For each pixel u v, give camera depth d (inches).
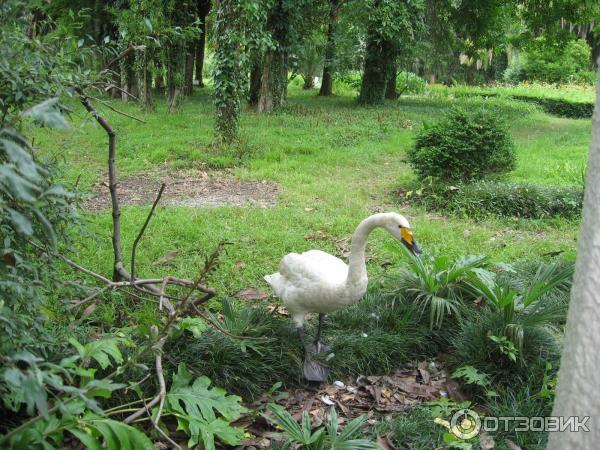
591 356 81.7
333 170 465.4
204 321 183.5
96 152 493.0
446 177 398.6
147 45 168.2
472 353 185.5
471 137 393.1
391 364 193.0
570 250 282.4
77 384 142.4
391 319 206.7
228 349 172.4
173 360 165.9
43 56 119.2
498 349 181.8
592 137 85.0
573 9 868.0
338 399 175.9
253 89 807.7
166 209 335.6
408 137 609.9
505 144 404.2
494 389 176.2
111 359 157.9
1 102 109.2
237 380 169.6
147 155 486.0
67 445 139.9
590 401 81.5
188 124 625.6
